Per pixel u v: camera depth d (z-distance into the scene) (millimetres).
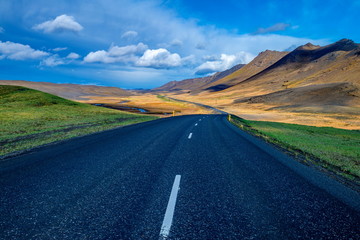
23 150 8938
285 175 6012
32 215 3496
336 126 43062
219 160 7578
